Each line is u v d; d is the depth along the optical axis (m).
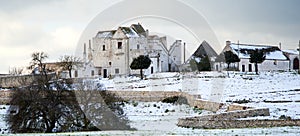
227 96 69.12
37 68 88.56
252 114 47.72
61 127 38.72
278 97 69.06
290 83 87.00
